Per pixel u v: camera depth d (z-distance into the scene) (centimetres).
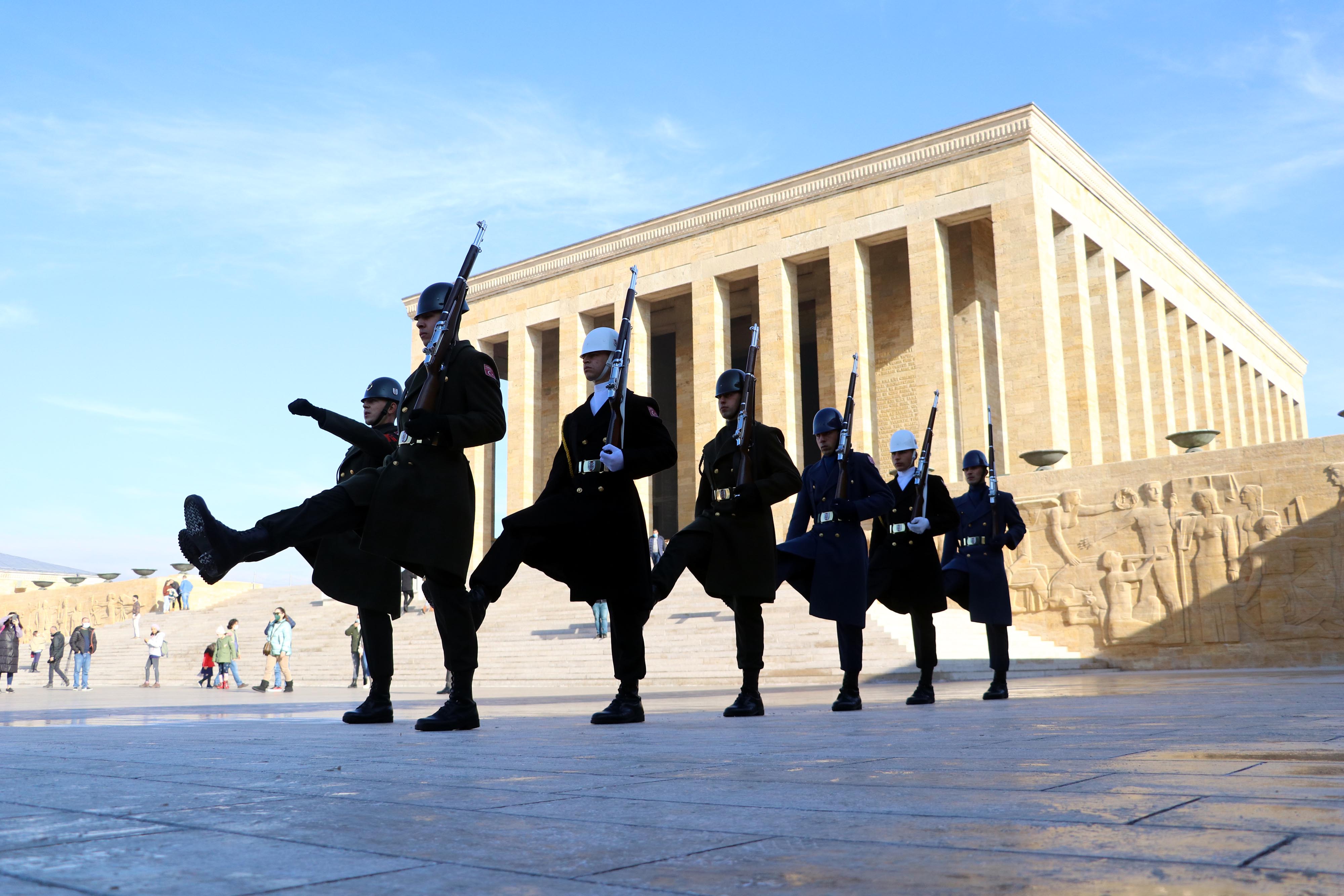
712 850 213
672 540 757
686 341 4653
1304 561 2344
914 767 357
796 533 912
